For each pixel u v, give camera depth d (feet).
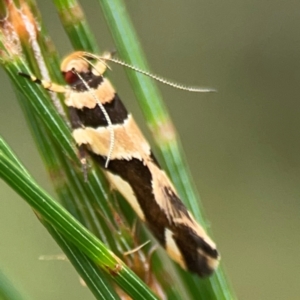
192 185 0.26
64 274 0.40
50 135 0.25
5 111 0.40
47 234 0.40
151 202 0.25
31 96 0.24
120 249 0.25
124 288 0.24
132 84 0.25
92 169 0.25
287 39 0.39
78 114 0.26
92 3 0.38
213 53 0.40
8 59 0.24
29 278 0.39
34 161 0.40
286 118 0.40
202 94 0.40
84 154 0.25
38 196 0.24
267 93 0.40
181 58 0.40
